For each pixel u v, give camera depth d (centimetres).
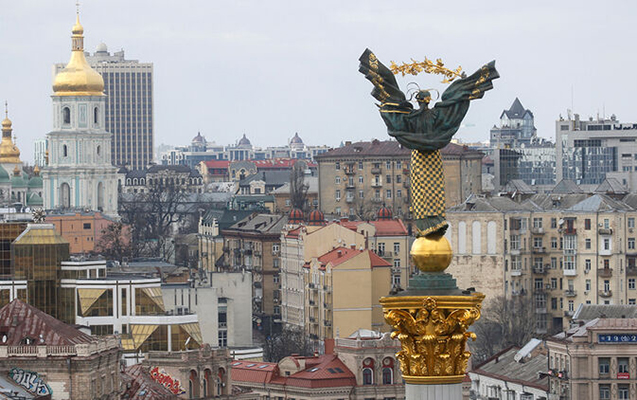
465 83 14762
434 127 14750
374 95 14862
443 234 14788
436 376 14588
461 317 14512
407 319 14588
